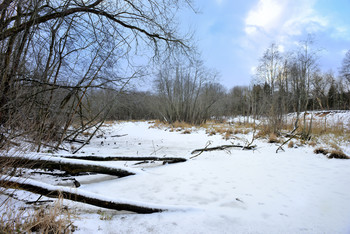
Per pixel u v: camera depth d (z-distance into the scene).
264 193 2.67
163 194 2.69
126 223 1.88
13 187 2.18
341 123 9.88
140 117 28.25
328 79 25.92
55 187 2.18
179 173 3.75
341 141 7.18
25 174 3.00
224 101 28.80
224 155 5.48
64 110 5.25
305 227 1.80
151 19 5.67
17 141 3.03
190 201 2.44
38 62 4.22
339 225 1.83
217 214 2.06
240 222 1.89
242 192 2.71
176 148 7.06
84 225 1.78
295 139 7.70
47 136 4.65
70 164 3.04
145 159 4.39
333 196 2.53
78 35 5.00
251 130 11.27
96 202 2.11
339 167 3.93
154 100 21.55
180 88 20.30
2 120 2.89
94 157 3.92
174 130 14.41
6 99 3.01
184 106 20.66
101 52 5.38
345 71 29.97
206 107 20.88
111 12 5.38
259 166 4.18
